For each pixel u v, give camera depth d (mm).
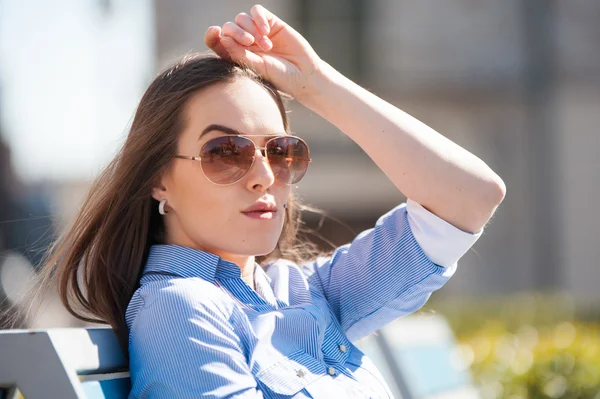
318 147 16641
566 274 16875
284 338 2309
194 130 2322
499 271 16906
